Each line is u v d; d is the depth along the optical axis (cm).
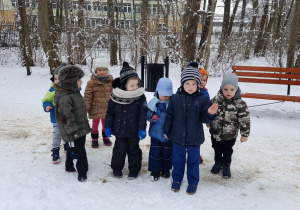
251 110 609
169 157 306
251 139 442
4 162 335
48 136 443
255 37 1677
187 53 1095
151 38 1219
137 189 281
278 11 1855
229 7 1466
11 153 367
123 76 290
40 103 679
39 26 1030
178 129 270
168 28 1130
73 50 1066
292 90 813
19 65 1344
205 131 484
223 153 311
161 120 298
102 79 388
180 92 277
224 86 286
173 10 1059
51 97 329
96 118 383
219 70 1122
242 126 290
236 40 1218
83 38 1109
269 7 1755
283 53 1262
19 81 961
